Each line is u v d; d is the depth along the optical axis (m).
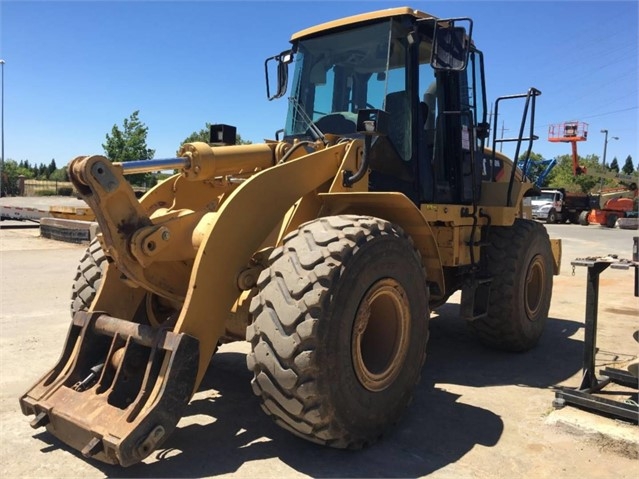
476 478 2.85
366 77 4.43
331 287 2.79
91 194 2.86
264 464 2.93
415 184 4.23
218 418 3.52
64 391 3.00
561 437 3.34
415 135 4.23
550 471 2.93
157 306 3.66
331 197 3.50
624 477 2.88
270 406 2.83
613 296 8.17
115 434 2.60
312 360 2.70
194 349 2.83
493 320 5.00
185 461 2.95
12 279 8.62
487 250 5.04
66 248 12.85
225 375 4.36
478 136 5.20
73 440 2.82
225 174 3.62
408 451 3.13
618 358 4.99
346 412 2.90
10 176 46.19
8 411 3.57
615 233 22.31
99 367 3.07
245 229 3.11
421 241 3.82
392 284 3.20
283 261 2.90
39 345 5.03
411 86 4.23
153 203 3.79
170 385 2.72
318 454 3.05
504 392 4.14
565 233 22.17
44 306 6.71
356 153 3.72
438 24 3.74
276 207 3.26
